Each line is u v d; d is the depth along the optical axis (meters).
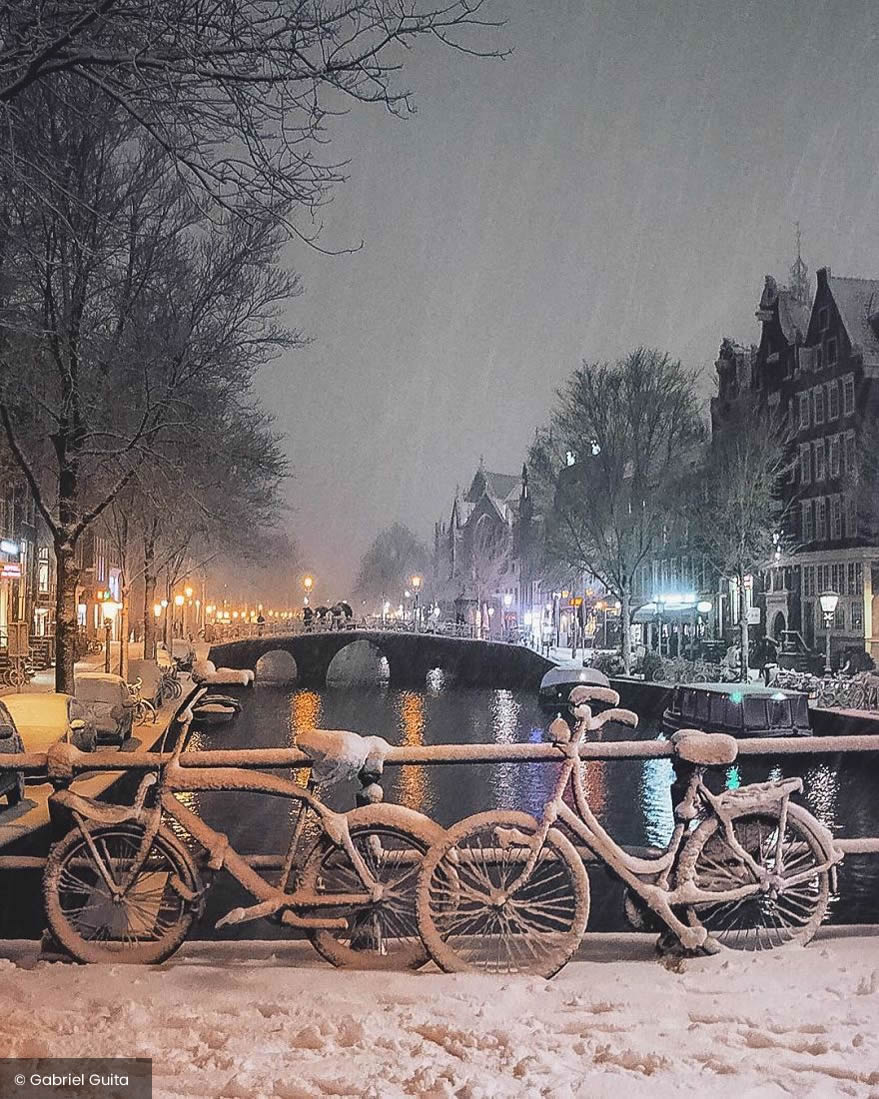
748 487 51.59
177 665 49.28
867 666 46.22
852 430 55.66
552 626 85.62
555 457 61.09
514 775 27.88
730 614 63.72
